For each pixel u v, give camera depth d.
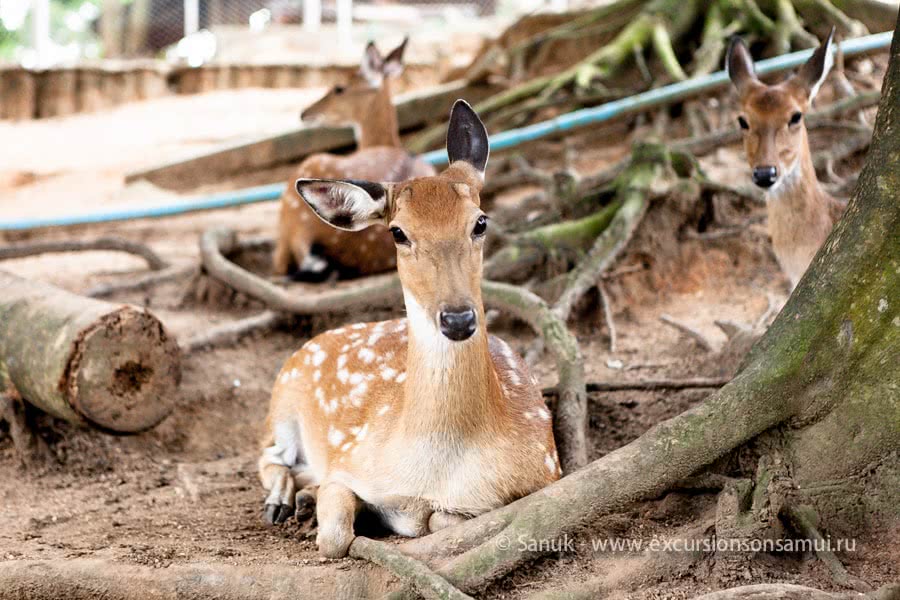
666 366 6.09
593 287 6.89
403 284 3.88
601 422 5.44
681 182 7.26
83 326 5.24
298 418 5.07
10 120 15.92
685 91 9.08
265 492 5.13
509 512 3.88
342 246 8.27
